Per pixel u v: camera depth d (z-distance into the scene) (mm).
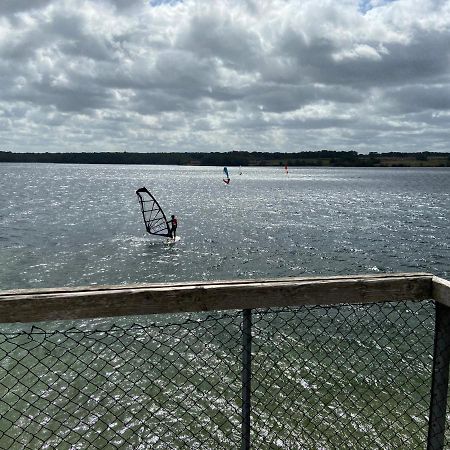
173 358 14992
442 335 3176
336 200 94062
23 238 43188
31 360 14773
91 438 10781
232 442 10523
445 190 129875
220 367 14219
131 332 17391
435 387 3240
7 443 10461
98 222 56062
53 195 97250
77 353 15422
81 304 2646
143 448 10422
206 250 38375
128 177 193000
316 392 12641
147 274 29781
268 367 13961
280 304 2953
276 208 76188
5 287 26047
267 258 35156
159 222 56188
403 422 10938
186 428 10789
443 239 45094
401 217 64750
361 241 43562
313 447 10195
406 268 32250
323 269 31578
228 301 2877
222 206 78688
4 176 178750
